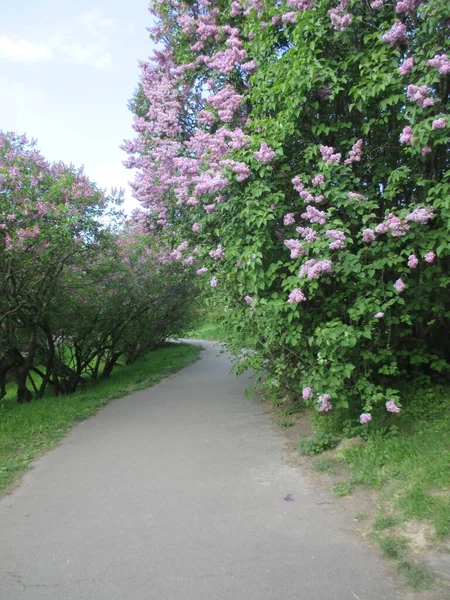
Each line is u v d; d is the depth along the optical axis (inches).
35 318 380.2
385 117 199.0
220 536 135.5
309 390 197.9
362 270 193.2
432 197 178.1
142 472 194.7
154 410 324.5
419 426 197.6
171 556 125.3
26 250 312.2
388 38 182.4
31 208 301.4
